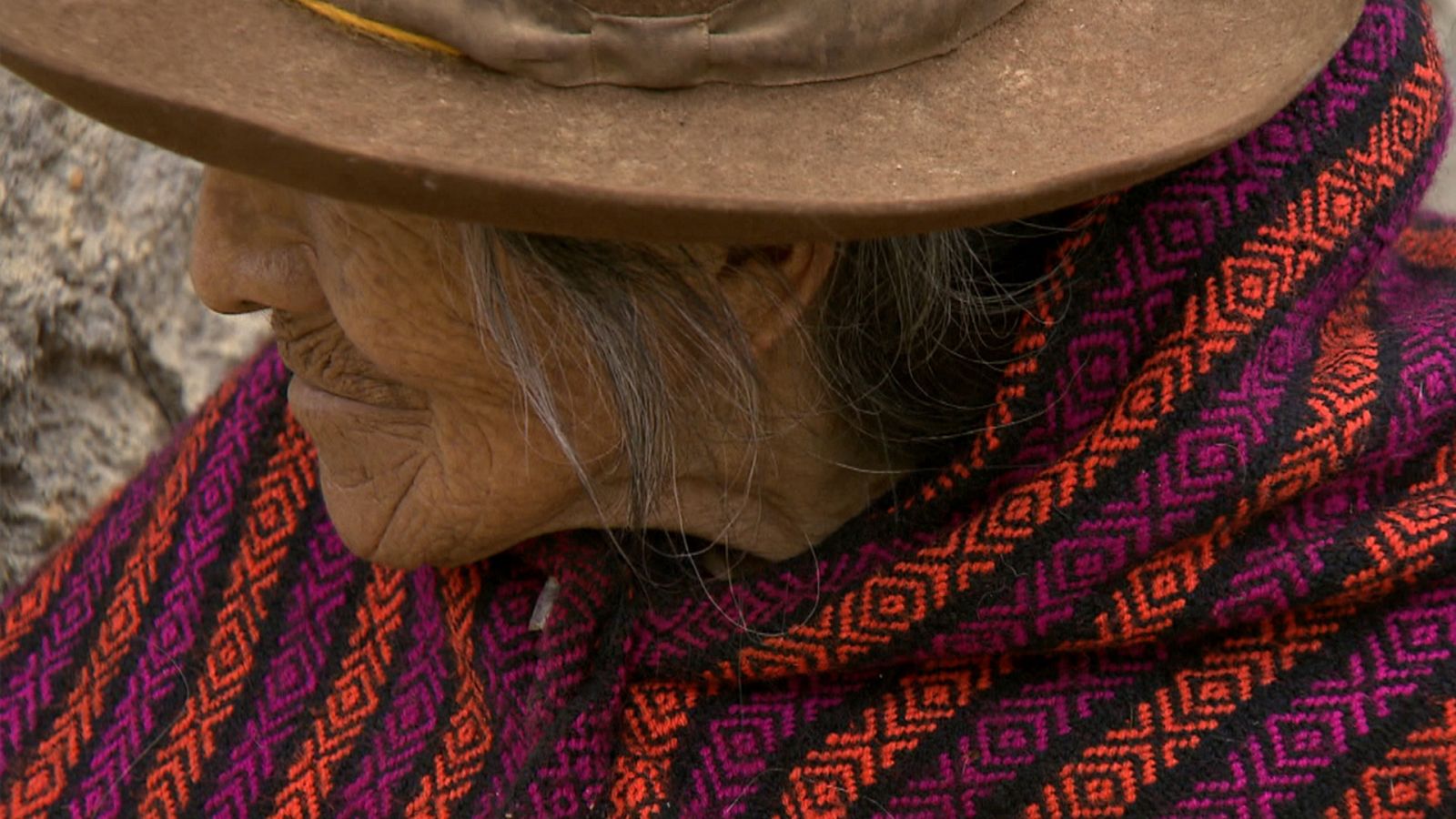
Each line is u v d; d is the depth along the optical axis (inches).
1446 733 51.7
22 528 90.4
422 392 56.4
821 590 58.0
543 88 43.0
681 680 60.6
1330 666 53.8
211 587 72.4
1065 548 53.8
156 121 37.6
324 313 55.8
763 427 56.6
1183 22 49.6
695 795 59.2
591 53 42.8
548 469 55.9
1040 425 55.2
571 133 42.4
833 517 61.7
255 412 75.0
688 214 38.3
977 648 55.8
